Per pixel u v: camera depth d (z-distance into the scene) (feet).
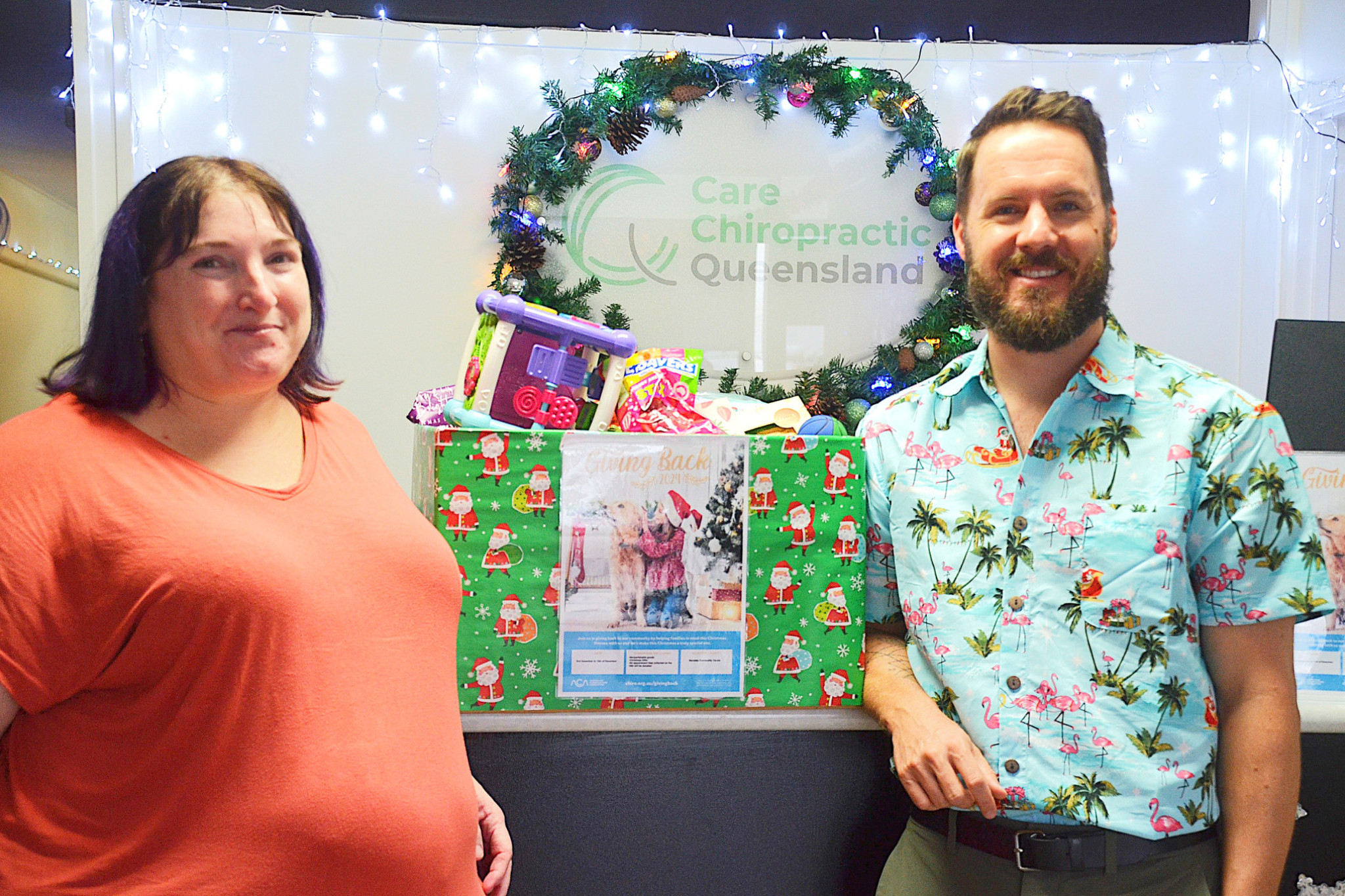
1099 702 4.18
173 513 3.33
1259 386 9.76
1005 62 9.53
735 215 9.42
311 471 3.85
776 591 4.71
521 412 5.13
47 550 3.20
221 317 3.50
